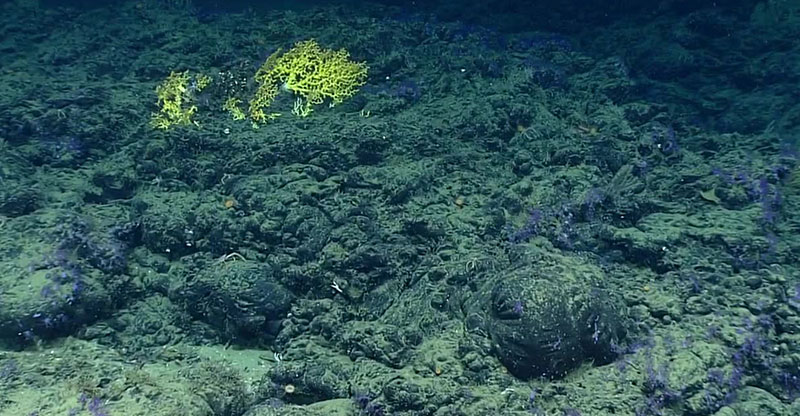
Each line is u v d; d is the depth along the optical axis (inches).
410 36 393.7
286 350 180.9
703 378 149.9
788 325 164.6
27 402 137.6
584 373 156.0
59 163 255.6
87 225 210.2
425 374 156.7
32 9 462.6
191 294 192.5
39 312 174.4
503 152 266.8
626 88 328.8
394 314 186.5
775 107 309.9
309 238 205.9
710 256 196.5
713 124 321.7
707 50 387.2
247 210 221.3
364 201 223.8
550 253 196.4
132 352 181.3
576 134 279.6
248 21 410.0
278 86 293.6
